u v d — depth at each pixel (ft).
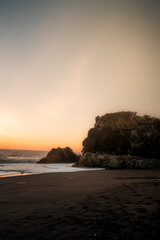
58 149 180.45
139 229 13.17
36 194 28.96
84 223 14.96
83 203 21.85
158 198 22.61
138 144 106.83
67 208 19.83
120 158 97.14
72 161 177.88
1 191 32.22
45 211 19.01
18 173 68.13
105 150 114.62
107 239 11.89
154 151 105.09
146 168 92.38
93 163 100.48
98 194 26.99
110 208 18.94
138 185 33.86
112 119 122.42
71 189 32.91
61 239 12.18
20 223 15.55
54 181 45.03
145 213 16.71
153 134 107.65
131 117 120.88
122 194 25.86
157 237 11.80
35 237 12.66
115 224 14.37
